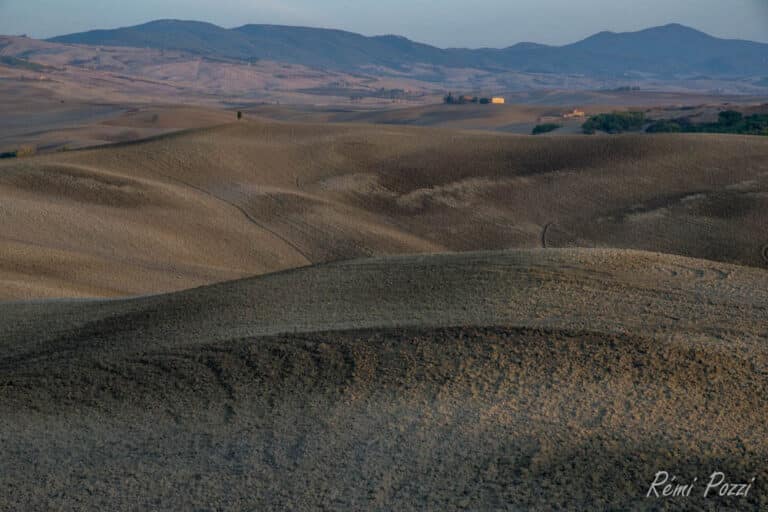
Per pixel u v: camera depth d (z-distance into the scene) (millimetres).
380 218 66188
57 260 44312
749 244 56312
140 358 14148
